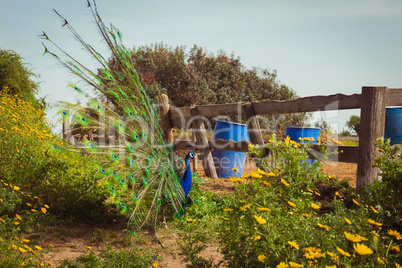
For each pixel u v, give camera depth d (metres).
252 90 28.45
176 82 28.03
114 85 5.21
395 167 3.73
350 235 2.25
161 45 30.12
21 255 3.14
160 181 4.83
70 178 6.28
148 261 3.38
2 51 21.17
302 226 2.62
